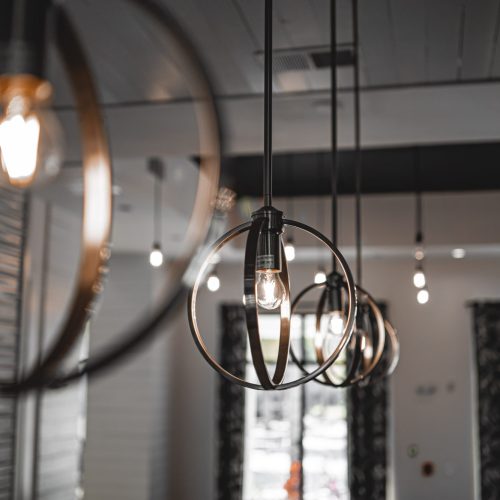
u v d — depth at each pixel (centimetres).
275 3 262
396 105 349
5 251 437
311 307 750
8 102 61
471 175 627
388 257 732
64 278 535
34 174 62
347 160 596
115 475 707
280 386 115
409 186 659
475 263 738
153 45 287
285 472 752
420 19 275
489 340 718
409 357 736
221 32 286
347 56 305
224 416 749
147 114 358
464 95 338
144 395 711
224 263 770
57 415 527
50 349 51
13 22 58
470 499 709
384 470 719
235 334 761
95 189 64
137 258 719
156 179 468
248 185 655
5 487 454
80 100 64
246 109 355
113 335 707
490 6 263
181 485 756
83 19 267
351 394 735
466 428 719
